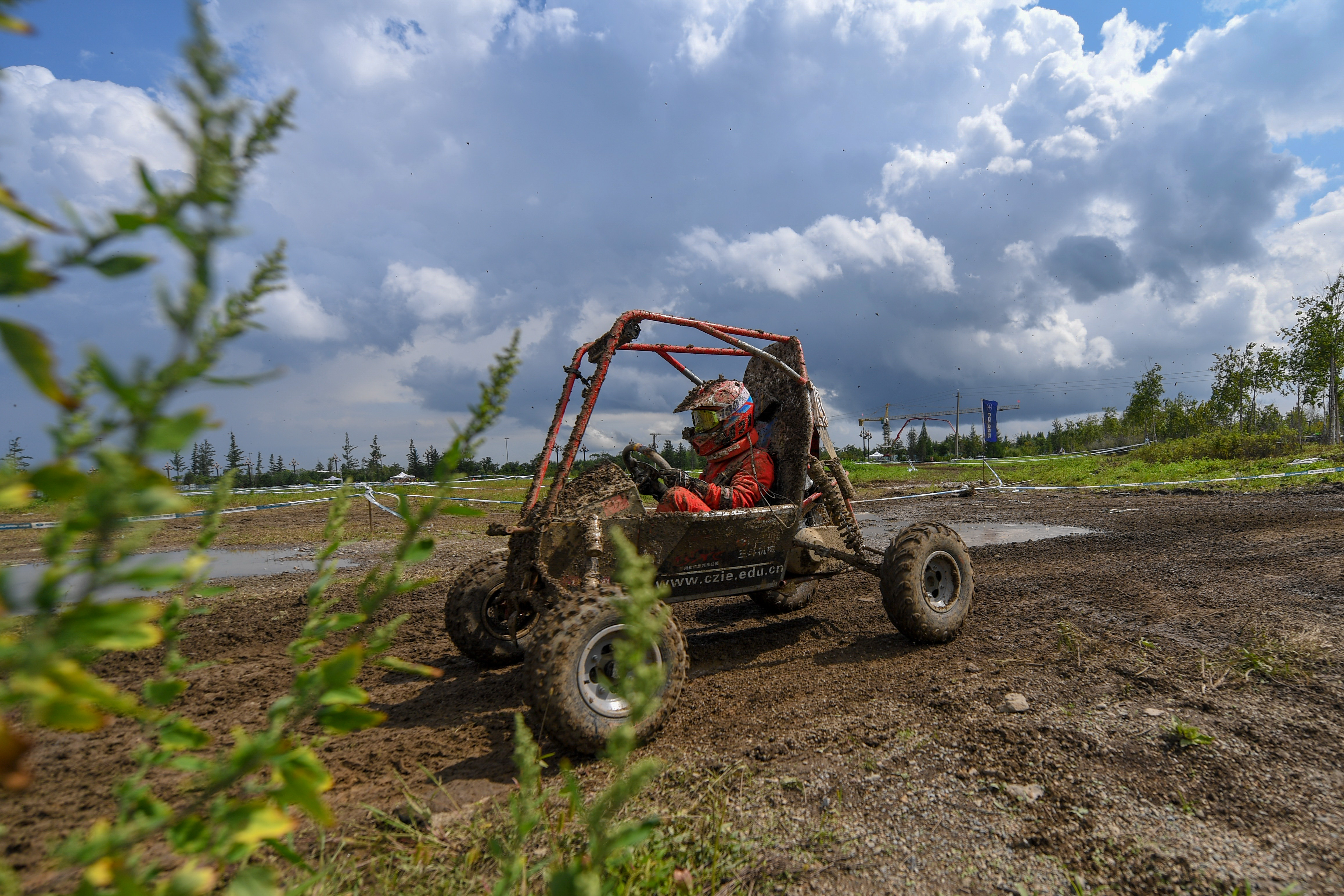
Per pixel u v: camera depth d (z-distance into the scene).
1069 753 2.48
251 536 11.25
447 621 3.93
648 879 1.78
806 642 4.38
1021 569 6.41
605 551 3.29
